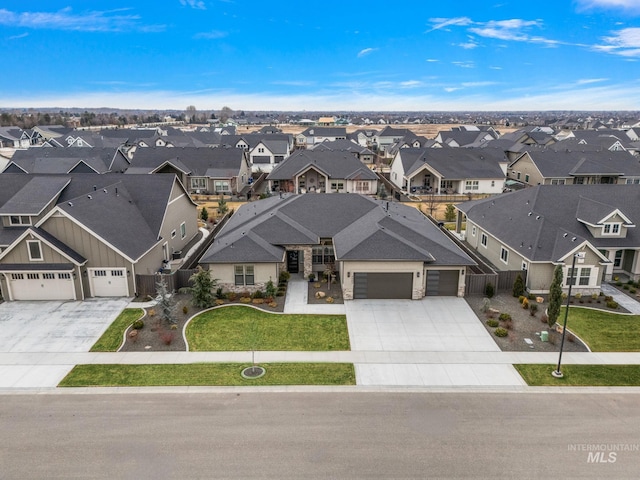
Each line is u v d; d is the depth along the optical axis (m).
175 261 35.84
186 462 14.55
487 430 16.16
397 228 30.41
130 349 22.09
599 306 27.22
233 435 15.84
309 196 36.84
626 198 33.69
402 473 14.07
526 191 36.06
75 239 27.58
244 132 184.88
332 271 31.84
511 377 19.75
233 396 18.23
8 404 17.75
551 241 29.23
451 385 19.12
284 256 30.56
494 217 36.06
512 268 31.31
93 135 107.50
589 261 27.92
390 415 17.02
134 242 29.75
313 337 23.36
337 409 17.39
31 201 31.03
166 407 17.50
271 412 17.17
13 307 26.81
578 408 17.53
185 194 39.88
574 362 21.03
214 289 28.42
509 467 14.34
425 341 23.00
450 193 64.56
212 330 24.05
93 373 19.97
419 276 27.70
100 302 27.62
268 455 14.86
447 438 15.71
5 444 15.45
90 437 15.78
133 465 14.43
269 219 32.47
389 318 25.58
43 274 27.39
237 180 64.88
